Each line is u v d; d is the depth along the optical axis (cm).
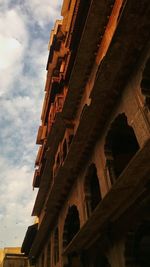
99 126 1516
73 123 2191
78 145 1627
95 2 1585
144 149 872
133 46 1158
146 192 1076
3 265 4188
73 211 1967
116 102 1353
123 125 1408
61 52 2559
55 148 2522
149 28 1107
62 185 1956
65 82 2470
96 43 1770
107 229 1308
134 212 1151
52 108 2703
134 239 1177
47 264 2439
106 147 1462
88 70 1889
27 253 3603
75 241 1480
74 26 2028
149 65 1122
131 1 1011
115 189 1057
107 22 1681
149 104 1083
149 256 1520
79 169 1816
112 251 1271
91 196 1658
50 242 2450
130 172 978
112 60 1190
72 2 2062
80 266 1588
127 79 1266
